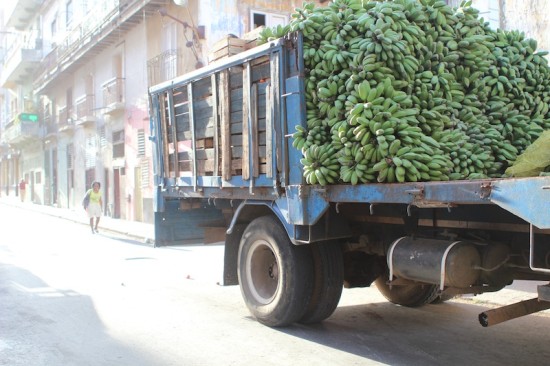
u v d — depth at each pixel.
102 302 7.43
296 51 5.29
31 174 45.38
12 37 51.00
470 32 5.50
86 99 28.98
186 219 8.27
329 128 5.10
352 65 4.84
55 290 8.23
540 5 9.72
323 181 4.98
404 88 4.90
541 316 6.66
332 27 5.18
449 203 4.05
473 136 5.09
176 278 9.38
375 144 4.62
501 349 5.39
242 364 4.93
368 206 5.16
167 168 7.73
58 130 35.66
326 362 4.98
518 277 4.63
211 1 18.17
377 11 5.00
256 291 6.34
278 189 5.57
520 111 5.73
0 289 8.28
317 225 5.38
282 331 6.00
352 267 6.30
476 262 4.29
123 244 14.97
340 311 7.01
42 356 5.16
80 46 28.09
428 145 4.67
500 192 3.61
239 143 6.19
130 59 23.92
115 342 5.59
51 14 37.50
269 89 5.64
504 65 5.65
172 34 20.28
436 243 4.48
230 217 7.10
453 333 5.96
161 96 7.82
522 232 4.20
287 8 19.36
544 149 4.68
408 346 5.48
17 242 15.08
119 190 26.03
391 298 7.27
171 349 5.37
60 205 36.44
